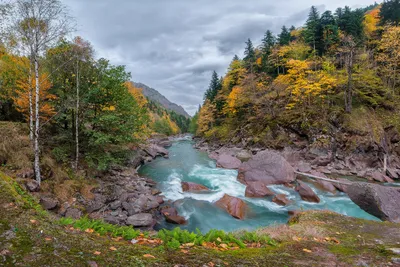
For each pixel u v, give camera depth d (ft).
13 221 12.14
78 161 44.70
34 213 14.07
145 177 59.57
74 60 40.83
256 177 57.57
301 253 15.57
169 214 37.42
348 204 43.83
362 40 116.88
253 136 113.60
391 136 77.25
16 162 32.30
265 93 120.67
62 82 44.39
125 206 36.76
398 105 85.92
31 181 30.71
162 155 102.63
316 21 131.34
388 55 98.37
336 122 85.05
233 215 38.29
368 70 93.81
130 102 52.44
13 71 42.09
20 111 44.57
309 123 90.48
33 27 30.19
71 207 31.71
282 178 55.77
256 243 18.10
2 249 9.46
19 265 8.66
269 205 43.52
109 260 10.09
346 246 18.11
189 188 50.75
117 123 46.39
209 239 17.16
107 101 48.39
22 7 28.45
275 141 100.07
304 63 93.09
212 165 83.66
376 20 142.20
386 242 19.72
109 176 49.14
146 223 32.63
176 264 10.87
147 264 10.31
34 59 32.17
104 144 48.62
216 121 183.32
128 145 64.34
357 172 68.08
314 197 45.27
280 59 130.62
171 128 306.35
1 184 16.05
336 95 97.19
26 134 39.63
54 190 33.55
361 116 84.07
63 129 49.57
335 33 121.49
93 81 46.88
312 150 83.46
